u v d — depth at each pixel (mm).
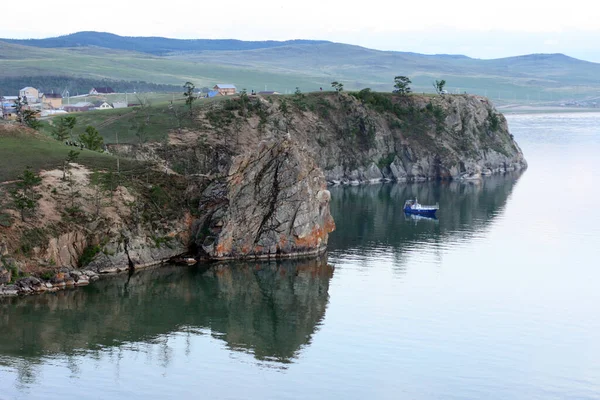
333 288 132625
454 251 161375
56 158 150125
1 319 111312
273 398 88688
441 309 122250
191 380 92812
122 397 87562
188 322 113938
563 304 125750
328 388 91812
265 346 105000
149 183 149875
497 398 90750
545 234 179250
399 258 154250
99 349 101812
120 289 127625
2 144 156750
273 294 128625
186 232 146750
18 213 128000
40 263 125500
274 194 149250
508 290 133375
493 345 107062
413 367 98812
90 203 138375
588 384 95125
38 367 94688
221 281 134500
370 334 110625
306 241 151625
